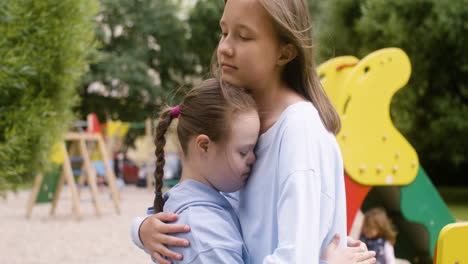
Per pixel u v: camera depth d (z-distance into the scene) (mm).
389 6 11094
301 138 1225
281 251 1151
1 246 6152
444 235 1516
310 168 1202
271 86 1345
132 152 22859
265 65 1286
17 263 5242
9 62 3293
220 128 1295
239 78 1306
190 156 1374
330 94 3643
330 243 1309
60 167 9367
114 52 20172
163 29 20859
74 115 4234
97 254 5680
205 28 20547
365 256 1301
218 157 1314
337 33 12281
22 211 9789
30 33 3475
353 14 12234
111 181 9352
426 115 11500
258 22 1266
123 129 14312
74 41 3689
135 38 20703
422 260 4020
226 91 1307
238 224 1366
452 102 11172
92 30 4066
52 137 3734
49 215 9094
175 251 1295
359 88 3275
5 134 3367
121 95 20297
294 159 1209
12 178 3586
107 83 19562
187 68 21484
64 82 3701
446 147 11586
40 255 5633
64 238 6691
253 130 1293
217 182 1341
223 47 1300
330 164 1296
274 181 1269
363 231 3826
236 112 1289
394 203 3762
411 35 10961
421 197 3465
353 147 3227
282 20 1254
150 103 20531
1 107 3414
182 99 1486
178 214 1329
